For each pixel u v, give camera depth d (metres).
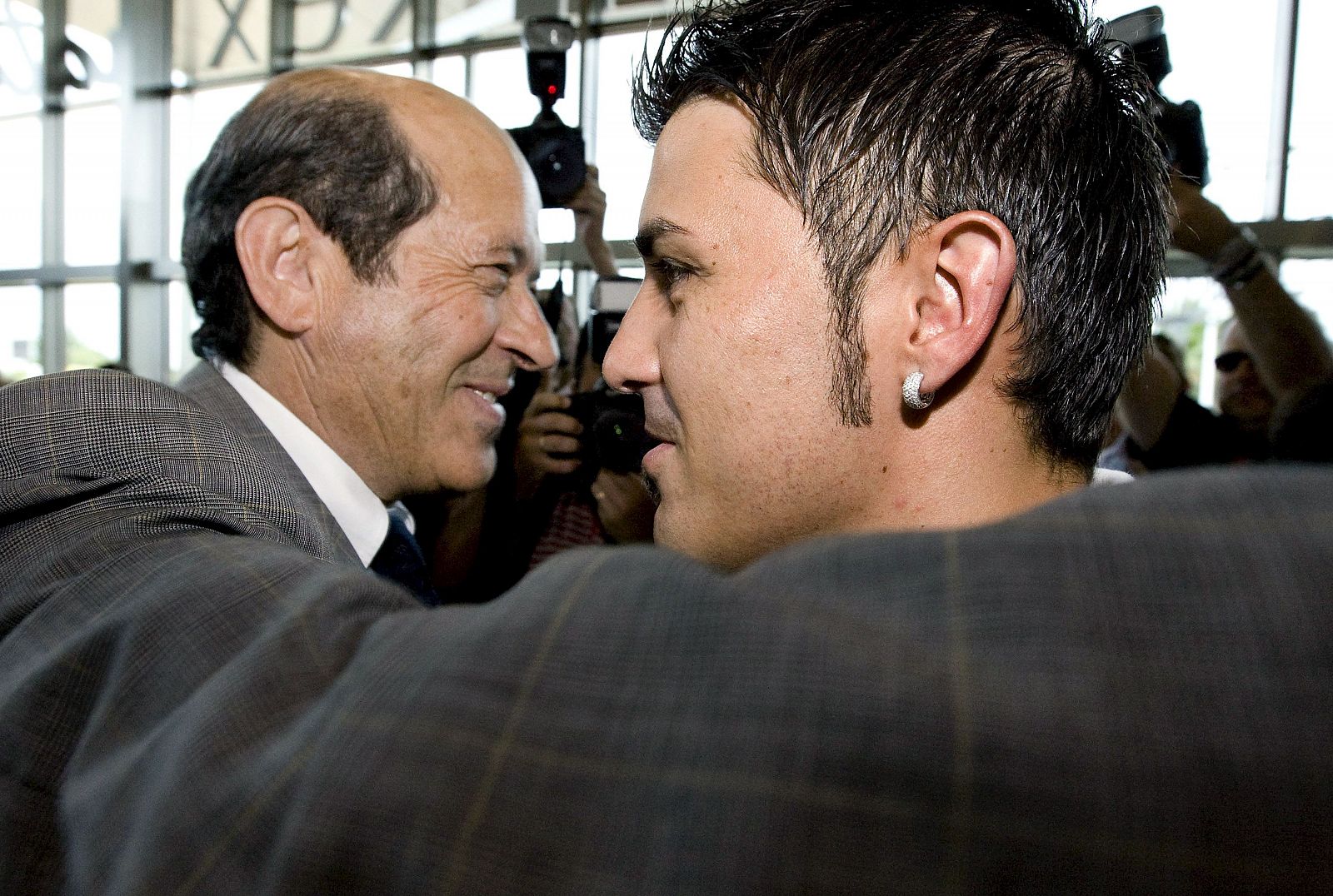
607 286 1.81
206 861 0.30
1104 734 0.23
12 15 6.37
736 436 0.57
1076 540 0.27
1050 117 0.55
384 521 1.06
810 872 0.23
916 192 0.54
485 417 1.11
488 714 0.29
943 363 0.53
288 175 0.96
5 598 0.54
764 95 0.55
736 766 0.25
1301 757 0.22
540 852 0.26
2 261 6.66
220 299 1.01
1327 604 0.23
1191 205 1.66
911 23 0.55
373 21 5.73
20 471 0.59
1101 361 0.58
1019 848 0.22
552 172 1.85
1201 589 0.24
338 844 0.28
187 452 0.63
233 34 6.11
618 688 0.28
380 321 0.99
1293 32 3.93
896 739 0.24
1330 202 3.94
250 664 0.36
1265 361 1.65
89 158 6.44
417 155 1.00
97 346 6.50
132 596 0.47
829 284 0.55
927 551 0.28
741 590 0.28
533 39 1.88
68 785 0.40
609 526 1.77
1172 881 0.21
